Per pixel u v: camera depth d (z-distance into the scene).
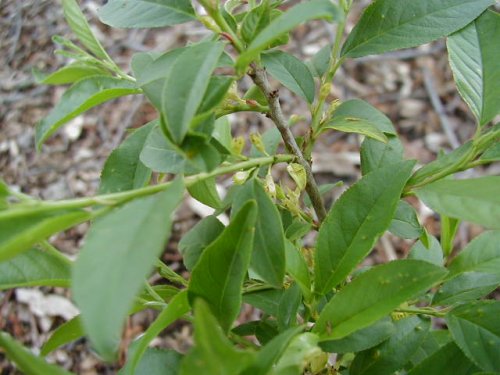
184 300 0.18
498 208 0.17
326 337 0.18
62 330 0.22
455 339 0.20
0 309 0.60
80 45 0.82
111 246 0.13
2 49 0.86
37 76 0.23
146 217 0.14
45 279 0.18
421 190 0.20
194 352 0.12
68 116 0.20
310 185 0.23
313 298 0.20
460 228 0.59
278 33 0.15
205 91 0.17
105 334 0.12
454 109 0.70
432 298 0.24
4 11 0.91
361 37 0.22
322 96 0.23
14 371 0.54
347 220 0.19
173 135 0.15
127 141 0.22
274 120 0.21
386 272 0.18
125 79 0.21
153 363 0.20
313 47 0.77
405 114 0.71
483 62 0.22
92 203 0.15
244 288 0.23
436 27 0.22
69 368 0.55
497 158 0.20
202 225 0.24
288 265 0.19
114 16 0.20
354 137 0.70
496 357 0.19
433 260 0.26
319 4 0.15
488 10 0.22
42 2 0.89
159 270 0.24
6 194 0.15
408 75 0.75
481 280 0.23
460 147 0.21
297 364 0.16
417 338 0.21
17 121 0.77
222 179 0.65
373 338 0.19
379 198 0.19
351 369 0.22
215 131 0.24
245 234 0.17
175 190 0.14
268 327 0.24
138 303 0.21
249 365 0.15
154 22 0.20
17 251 0.14
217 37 0.18
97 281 0.12
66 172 0.71
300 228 0.22
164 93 0.15
